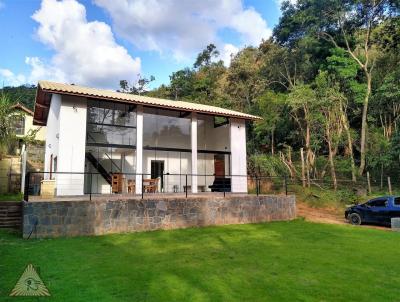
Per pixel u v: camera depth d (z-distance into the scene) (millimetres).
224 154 20734
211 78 48812
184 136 20266
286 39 38156
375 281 5996
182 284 5730
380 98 26312
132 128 17922
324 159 24812
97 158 17625
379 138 24469
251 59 42562
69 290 5297
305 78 34562
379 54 29859
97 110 17047
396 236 10852
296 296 5195
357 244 9484
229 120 19484
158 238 10078
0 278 5852
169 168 19531
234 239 10148
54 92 13609
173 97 53438
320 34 32969
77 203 10148
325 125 23609
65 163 13938
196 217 12508
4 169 21578
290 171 23859
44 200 10383
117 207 10844
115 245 8945
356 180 22000
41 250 8023
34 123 22641
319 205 18562
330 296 5211
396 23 27141
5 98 22172
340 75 27422
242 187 19266
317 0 30453
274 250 8625
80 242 9164
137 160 16156
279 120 28797
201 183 20578
